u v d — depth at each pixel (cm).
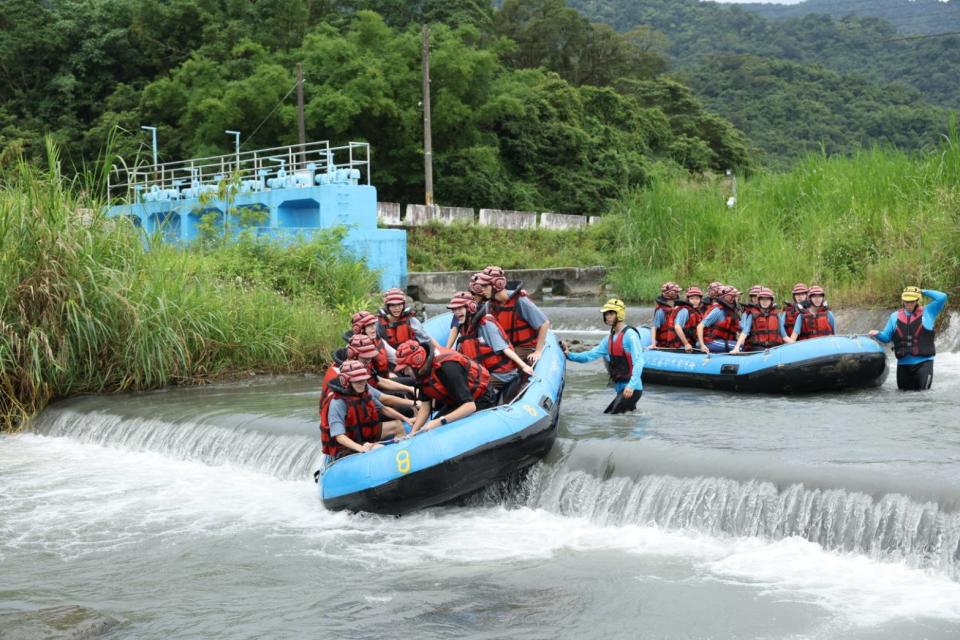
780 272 2105
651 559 711
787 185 2544
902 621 580
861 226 2088
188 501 929
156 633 608
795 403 1186
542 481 873
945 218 1878
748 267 2273
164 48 5778
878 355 1262
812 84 10500
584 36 8031
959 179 2072
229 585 695
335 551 766
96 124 5497
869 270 1902
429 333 1211
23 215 1340
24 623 611
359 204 2745
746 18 15788
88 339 1342
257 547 782
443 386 847
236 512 888
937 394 1248
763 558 698
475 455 827
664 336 1412
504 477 865
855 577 654
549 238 3909
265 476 1022
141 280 1443
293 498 928
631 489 814
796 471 756
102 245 1412
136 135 5003
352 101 4488
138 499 941
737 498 757
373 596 662
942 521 660
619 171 6050
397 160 4950
